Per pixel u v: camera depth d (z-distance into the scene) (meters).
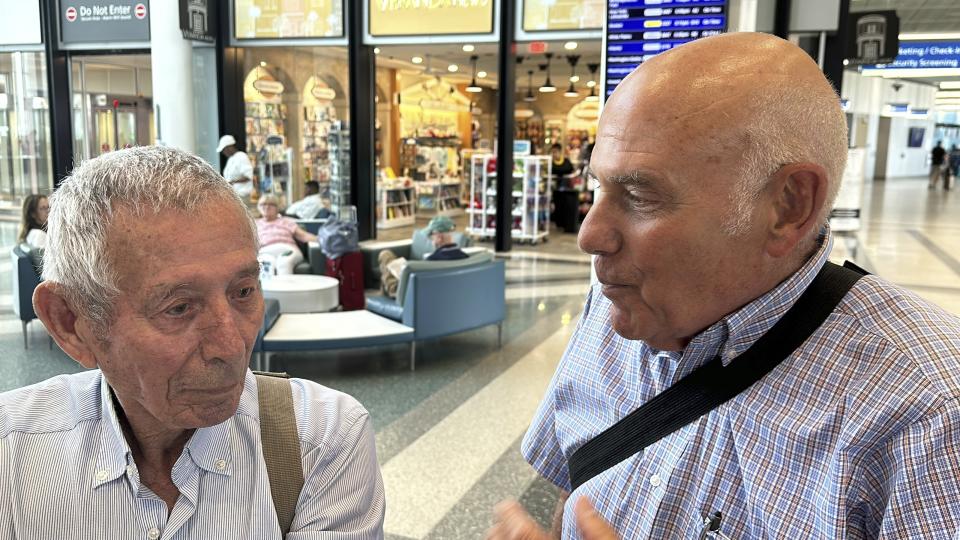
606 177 0.85
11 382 4.81
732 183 0.80
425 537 2.95
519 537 0.90
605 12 4.43
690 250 0.82
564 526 1.07
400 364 5.38
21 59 10.59
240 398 0.94
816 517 0.84
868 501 0.83
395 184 14.84
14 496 0.88
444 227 8.07
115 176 0.81
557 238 13.10
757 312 0.87
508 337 6.20
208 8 10.27
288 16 10.48
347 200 11.30
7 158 10.95
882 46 9.43
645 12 4.36
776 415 0.88
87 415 0.92
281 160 11.86
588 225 0.87
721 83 0.79
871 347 0.85
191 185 0.82
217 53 10.70
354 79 10.52
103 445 0.91
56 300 0.85
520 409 4.43
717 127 0.79
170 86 9.82
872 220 15.38
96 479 0.89
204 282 0.81
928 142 37.09
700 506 0.92
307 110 11.64
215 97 10.88
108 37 10.29
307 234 8.31
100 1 10.23
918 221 15.34
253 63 11.33
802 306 0.89
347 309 7.31
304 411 1.03
